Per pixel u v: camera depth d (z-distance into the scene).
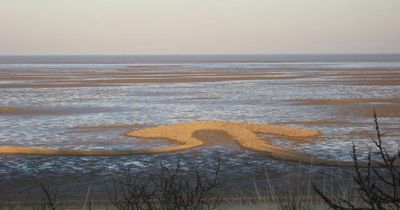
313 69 141.38
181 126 30.94
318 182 17.03
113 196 15.84
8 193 17.53
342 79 88.62
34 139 29.02
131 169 20.89
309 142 27.31
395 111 40.75
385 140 27.50
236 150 24.66
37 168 21.22
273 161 22.02
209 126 30.66
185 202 6.18
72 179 19.45
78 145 26.94
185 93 60.72
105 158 23.05
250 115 39.47
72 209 13.05
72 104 48.16
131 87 71.69
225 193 16.55
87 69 150.75
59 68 160.50
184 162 22.16
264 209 7.71
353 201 6.95
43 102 50.22
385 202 4.61
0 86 73.50
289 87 69.81
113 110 43.12
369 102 48.09
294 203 7.12
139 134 29.69
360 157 22.67
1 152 24.08
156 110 43.12
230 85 74.94
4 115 39.72
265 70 136.62
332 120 36.06
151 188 15.72
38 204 13.80
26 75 109.94
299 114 39.72
